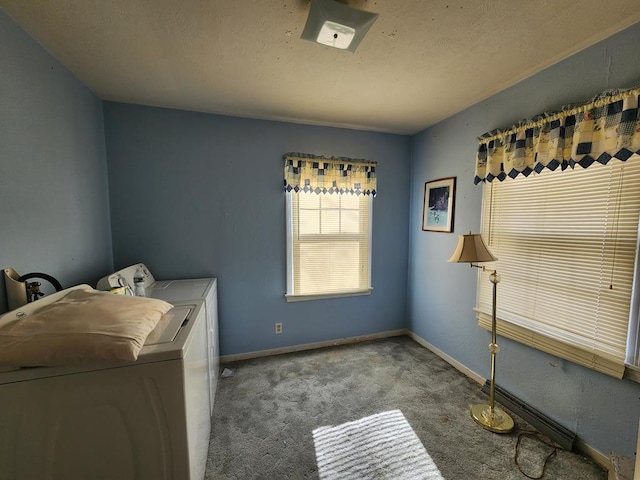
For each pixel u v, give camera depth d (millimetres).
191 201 2424
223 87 1965
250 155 2549
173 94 2072
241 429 1729
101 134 2127
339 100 2182
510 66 1698
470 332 2324
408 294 3201
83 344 909
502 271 2016
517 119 1896
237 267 2590
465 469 1456
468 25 1326
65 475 977
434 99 2172
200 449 1325
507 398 1928
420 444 1620
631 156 1328
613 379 1421
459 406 1953
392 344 2977
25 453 939
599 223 1462
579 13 1241
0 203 1154
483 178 2088
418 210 2998
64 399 945
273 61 1645
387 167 3020
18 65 1271
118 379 978
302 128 2684
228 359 2615
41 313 1029
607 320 1439
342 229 2920
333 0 1110
